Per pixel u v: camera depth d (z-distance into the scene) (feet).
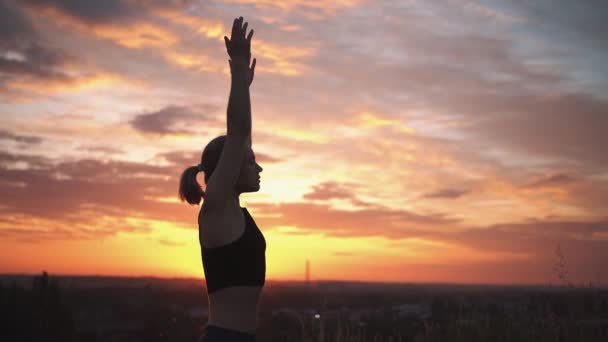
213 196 9.70
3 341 97.09
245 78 9.87
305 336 23.91
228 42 9.91
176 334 79.71
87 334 101.35
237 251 9.66
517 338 22.91
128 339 86.79
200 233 10.13
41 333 99.19
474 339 23.30
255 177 10.52
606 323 22.91
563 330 22.76
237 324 9.53
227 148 9.74
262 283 9.89
